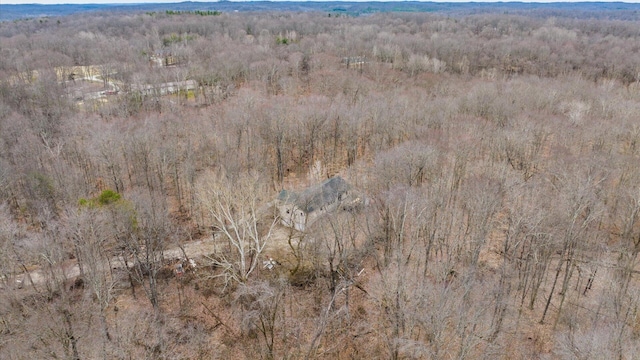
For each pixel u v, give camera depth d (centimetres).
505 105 6456
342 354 3244
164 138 5884
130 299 3709
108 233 3919
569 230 3447
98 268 3612
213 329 3497
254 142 5834
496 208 4119
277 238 4553
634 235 4100
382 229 4303
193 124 6203
